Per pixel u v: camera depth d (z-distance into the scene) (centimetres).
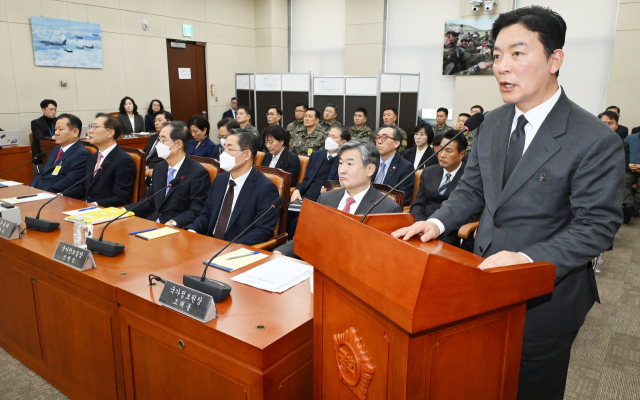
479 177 134
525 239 116
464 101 761
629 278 348
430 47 813
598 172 105
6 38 620
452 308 76
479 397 93
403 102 747
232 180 248
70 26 680
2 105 625
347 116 732
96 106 731
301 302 141
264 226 242
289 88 779
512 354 97
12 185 344
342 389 102
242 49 965
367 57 863
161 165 297
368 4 845
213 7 895
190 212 278
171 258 180
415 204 310
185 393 135
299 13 966
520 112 120
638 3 604
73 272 166
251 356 115
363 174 205
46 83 666
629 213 504
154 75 812
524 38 105
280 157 425
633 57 617
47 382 197
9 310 210
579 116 111
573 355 238
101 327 160
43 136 587
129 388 154
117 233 215
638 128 549
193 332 128
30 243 197
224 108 948
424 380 82
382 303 79
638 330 265
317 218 107
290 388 124
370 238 85
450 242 268
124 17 755
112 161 331
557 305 119
